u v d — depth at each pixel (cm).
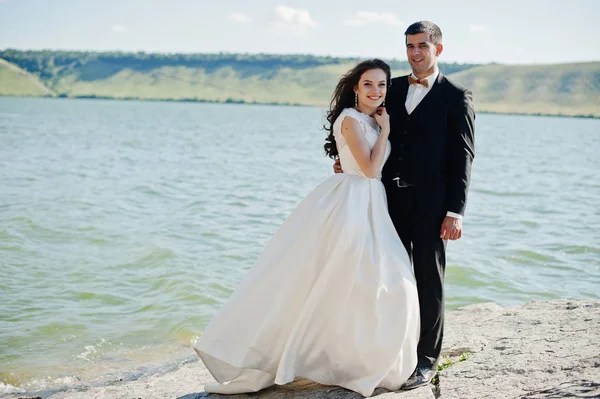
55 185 1916
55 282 941
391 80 454
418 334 432
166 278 967
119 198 1722
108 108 13250
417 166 430
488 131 8044
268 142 4534
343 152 442
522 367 411
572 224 1473
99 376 635
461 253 1145
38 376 634
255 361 431
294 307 430
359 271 417
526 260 1121
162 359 683
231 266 1059
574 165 3241
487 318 572
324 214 430
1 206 1497
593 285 980
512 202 1833
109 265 1036
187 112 12300
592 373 379
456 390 397
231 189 1986
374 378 411
